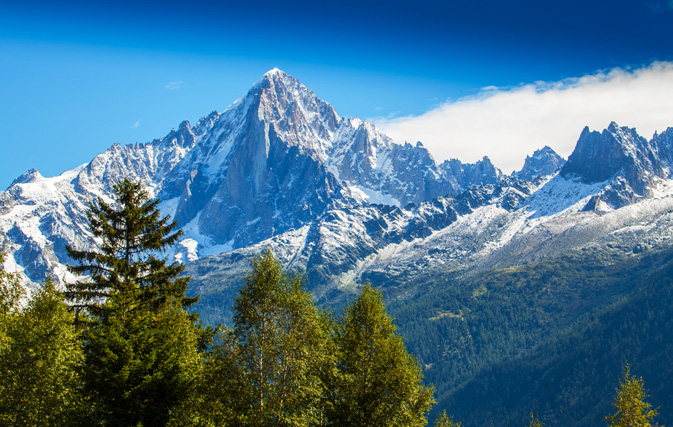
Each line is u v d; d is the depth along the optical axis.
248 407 54.69
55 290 60.72
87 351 56.09
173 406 53.22
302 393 56.16
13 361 54.66
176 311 62.50
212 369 55.25
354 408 60.28
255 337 56.75
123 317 60.88
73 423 51.69
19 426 53.19
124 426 51.38
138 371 52.47
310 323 58.34
